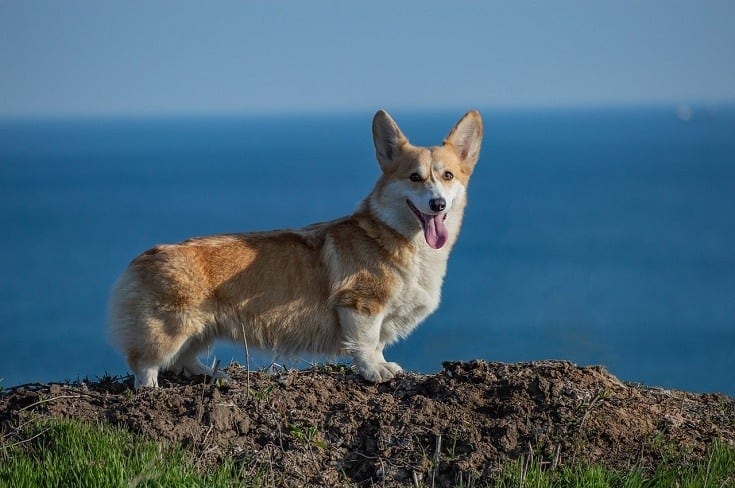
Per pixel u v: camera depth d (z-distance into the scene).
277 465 6.98
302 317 8.70
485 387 7.78
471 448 7.07
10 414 7.57
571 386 7.70
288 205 103.62
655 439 7.15
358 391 8.01
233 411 7.39
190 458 6.89
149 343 8.36
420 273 8.76
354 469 7.08
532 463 6.75
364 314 8.52
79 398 7.91
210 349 8.96
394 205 8.66
